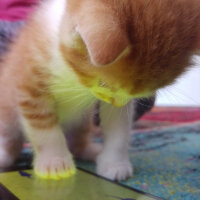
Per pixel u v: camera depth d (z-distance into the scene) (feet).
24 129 0.57
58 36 0.47
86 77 0.45
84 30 0.33
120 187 0.49
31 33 0.55
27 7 0.96
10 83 0.58
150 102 0.66
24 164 0.63
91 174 0.56
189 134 0.94
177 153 0.72
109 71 0.41
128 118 0.59
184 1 0.41
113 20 0.34
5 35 0.76
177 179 0.55
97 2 0.35
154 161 0.66
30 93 0.52
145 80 0.41
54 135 0.54
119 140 0.58
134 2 0.37
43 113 0.53
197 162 0.65
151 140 0.87
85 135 0.70
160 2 0.39
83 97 0.56
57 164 0.53
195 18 0.41
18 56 0.56
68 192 0.46
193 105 1.77
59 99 0.55
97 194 0.46
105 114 0.59
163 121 1.24
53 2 0.56
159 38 0.38
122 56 0.38
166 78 0.42
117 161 0.57
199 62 0.47
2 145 0.63
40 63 0.51
